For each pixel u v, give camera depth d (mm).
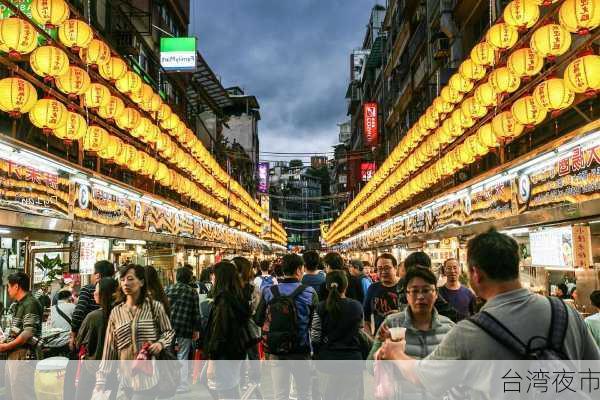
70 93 7922
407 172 15047
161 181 13273
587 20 5957
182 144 14414
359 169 42781
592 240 8008
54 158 7922
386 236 25000
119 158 10273
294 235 120688
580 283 7816
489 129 8883
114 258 14109
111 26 16656
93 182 10117
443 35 21031
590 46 6465
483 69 9180
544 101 6855
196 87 26375
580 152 6730
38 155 7422
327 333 5152
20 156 7383
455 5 19125
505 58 8508
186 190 15641
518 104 7477
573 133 6453
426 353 3549
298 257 6066
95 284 6000
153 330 4551
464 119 9812
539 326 2172
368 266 11836
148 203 13906
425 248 17422
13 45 6660
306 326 5691
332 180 103125
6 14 8070
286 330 5586
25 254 9023
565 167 7113
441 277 7395
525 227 8742
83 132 8172
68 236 9500
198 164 15938
